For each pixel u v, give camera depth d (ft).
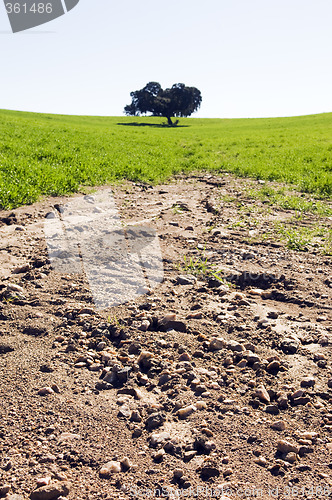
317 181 42.27
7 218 24.38
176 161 56.85
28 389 10.17
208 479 7.91
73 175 37.58
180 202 32.63
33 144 55.57
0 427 8.88
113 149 61.72
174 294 16.19
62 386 10.40
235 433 9.15
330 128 133.18
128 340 12.69
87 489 7.56
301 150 70.23
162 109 251.60
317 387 10.85
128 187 37.81
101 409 9.66
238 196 36.88
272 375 11.34
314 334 13.50
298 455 8.61
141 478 7.88
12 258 18.89
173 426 9.29
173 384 10.77
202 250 21.40
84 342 12.44
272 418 9.72
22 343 12.28
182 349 12.34
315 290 16.99
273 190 39.14
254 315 14.70
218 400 10.23
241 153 68.90
